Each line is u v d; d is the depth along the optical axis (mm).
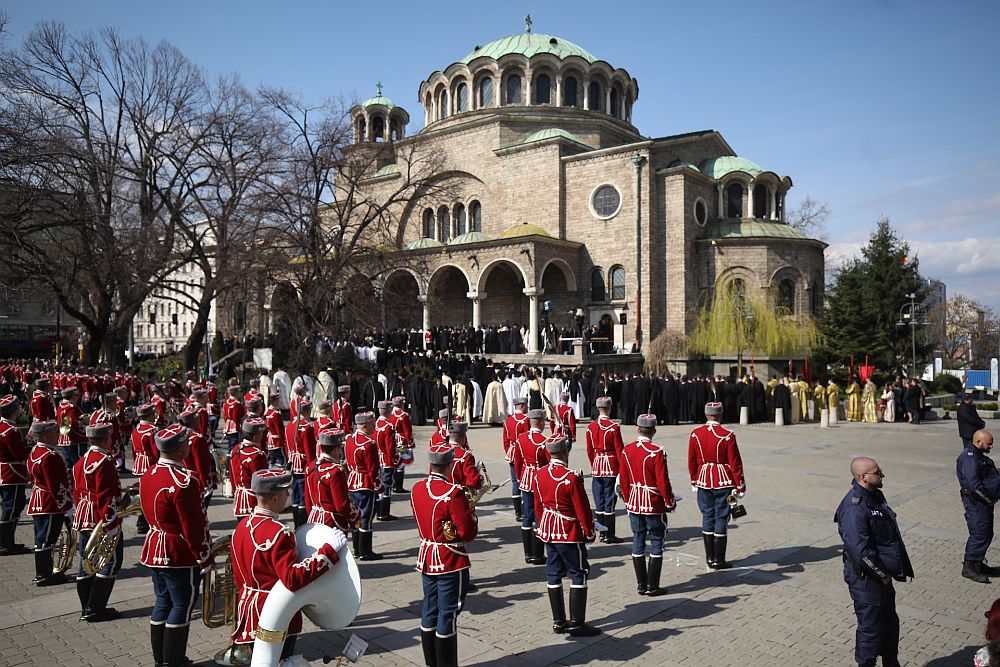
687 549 11742
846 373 45406
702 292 46688
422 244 50062
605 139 54562
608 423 12461
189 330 91500
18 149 28875
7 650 7582
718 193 49344
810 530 12750
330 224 51344
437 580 6949
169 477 6777
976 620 8555
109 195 33688
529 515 10984
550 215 49062
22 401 28656
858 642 6801
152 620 6941
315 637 8055
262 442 10773
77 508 8711
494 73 54062
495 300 52250
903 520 13492
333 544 5422
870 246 49812
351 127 39656
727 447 10430
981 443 10070
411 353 36625
